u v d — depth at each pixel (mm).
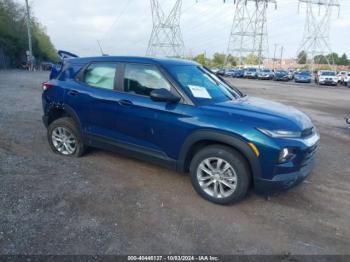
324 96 18703
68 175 4277
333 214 3580
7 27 52906
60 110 5070
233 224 3260
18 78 23219
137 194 3824
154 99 3746
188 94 3779
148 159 4121
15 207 3365
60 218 3205
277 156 3256
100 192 3824
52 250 2709
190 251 2801
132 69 4234
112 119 4316
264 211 3562
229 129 3377
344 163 5422
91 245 2805
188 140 3664
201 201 3719
